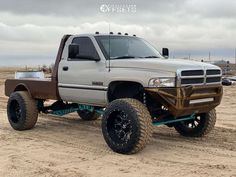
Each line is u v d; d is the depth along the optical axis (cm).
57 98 912
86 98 835
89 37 841
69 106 983
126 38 872
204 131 855
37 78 1046
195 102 723
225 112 1313
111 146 735
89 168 634
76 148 780
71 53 808
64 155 720
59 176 592
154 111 787
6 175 601
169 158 696
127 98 731
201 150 755
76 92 854
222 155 716
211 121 848
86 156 712
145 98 735
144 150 754
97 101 816
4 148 777
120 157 701
